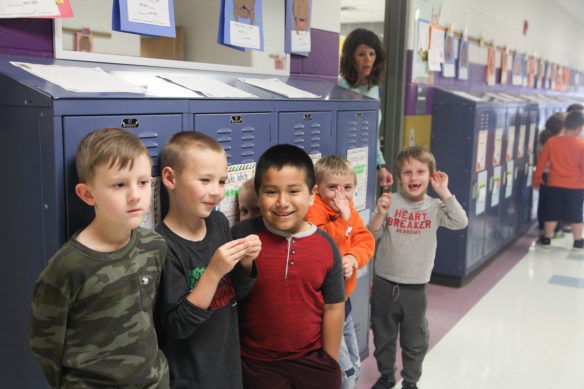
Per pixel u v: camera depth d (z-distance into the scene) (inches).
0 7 55.3
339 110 89.7
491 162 171.5
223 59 91.5
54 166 46.7
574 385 103.7
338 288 62.2
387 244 93.7
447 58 176.4
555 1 327.6
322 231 62.7
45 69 53.7
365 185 101.3
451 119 157.4
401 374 96.5
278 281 58.5
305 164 58.2
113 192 42.4
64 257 41.3
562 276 171.6
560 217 200.7
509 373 107.6
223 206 65.8
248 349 60.5
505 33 241.9
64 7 60.1
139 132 53.7
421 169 91.0
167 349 52.4
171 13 72.9
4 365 55.7
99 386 43.5
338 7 117.3
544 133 218.5
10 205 50.9
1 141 50.3
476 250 165.9
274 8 96.2
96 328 42.7
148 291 45.7
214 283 48.1
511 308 142.9
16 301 52.9
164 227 51.8
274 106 73.4
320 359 60.6
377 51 121.2
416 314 93.1
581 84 454.6
